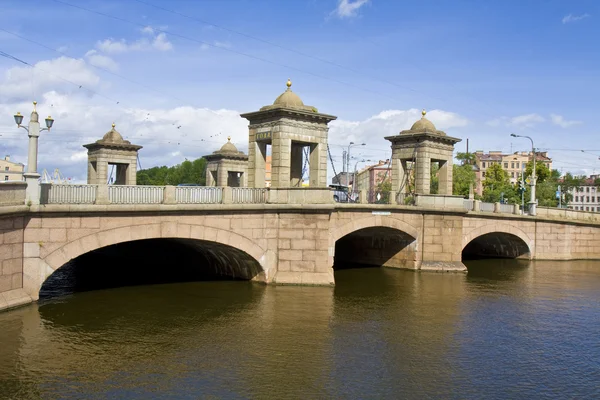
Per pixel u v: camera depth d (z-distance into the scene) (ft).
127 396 43.06
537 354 58.65
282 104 87.86
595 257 154.30
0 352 51.37
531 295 91.91
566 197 354.95
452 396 46.06
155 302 73.77
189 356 52.95
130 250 120.78
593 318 75.51
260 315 69.10
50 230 63.21
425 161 113.60
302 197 86.63
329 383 47.67
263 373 49.37
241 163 164.35
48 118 62.95
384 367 52.39
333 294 83.82
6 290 59.62
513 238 145.07
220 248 85.71
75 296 76.18
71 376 46.57
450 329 67.36
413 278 104.78
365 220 102.68
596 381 50.93
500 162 407.44
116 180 146.30
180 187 73.82
